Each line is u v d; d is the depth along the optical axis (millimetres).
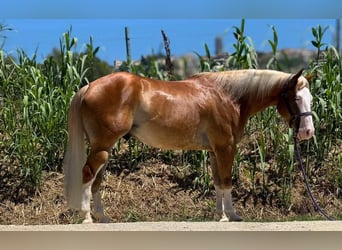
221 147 8258
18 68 10305
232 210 8320
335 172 10008
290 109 8328
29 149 9633
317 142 10125
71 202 7809
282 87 8344
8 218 9344
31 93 9898
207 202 9727
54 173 9898
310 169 10148
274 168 10117
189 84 8266
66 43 10336
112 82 7801
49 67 10438
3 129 9781
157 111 7941
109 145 7766
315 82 10242
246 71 8445
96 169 7746
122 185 9844
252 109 8469
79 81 10227
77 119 7848
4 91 10320
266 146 10320
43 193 9664
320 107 10242
